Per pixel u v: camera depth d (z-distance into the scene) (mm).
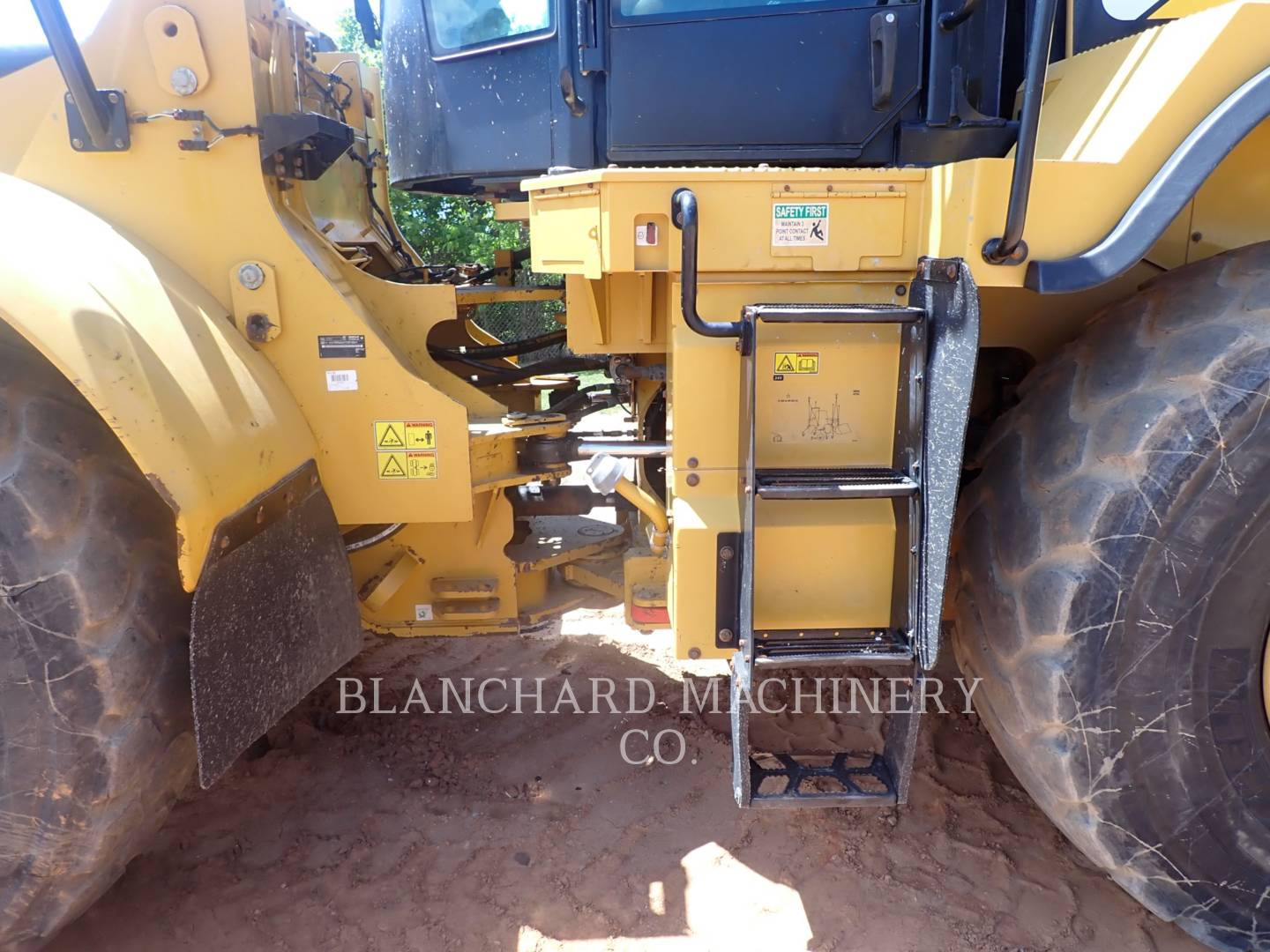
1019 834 2500
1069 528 1846
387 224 4773
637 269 2008
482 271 4184
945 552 1832
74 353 1723
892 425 2068
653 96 2406
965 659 2182
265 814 2615
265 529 2068
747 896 2295
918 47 2336
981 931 2174
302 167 2480
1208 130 1754
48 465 1796
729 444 2078
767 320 1903
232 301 2268
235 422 2014
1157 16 2193
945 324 1868
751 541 1938
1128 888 2023
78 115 2182
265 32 2340
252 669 2035
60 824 1845
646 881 2352
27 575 1765
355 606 2473
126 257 2039
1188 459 1738
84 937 2176
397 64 2801
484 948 2146
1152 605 1798
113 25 2154
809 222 2004
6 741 1799
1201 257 2186
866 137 2398
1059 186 1799
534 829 2545
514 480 2670
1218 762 1863
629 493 2273
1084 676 1843
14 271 1730
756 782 2082
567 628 3881
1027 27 2463
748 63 2373
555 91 2512
